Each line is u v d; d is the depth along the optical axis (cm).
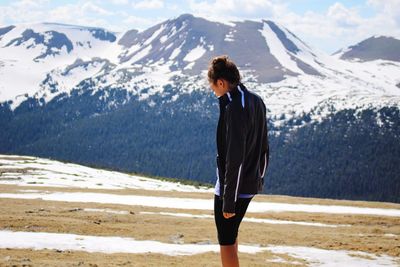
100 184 5438
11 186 4303
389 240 1783
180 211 2683
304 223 2389
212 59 649
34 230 1661
